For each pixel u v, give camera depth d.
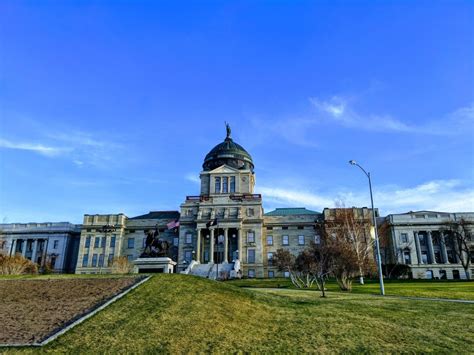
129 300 19.64
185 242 94.75
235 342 15.16
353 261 43.75
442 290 35.47
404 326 17.45
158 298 20.11
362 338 15.79
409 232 97.25
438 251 96.81
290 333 16.39
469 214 97.50
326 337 15.90
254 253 91.25
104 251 98.94
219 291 22.75
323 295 29.61
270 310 20.20
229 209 94.25
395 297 28.59
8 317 17.50
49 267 100.00
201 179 102.94
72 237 110.81
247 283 56.66
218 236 91.56
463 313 19.98
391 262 97.00
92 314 17.39
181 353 13.91
